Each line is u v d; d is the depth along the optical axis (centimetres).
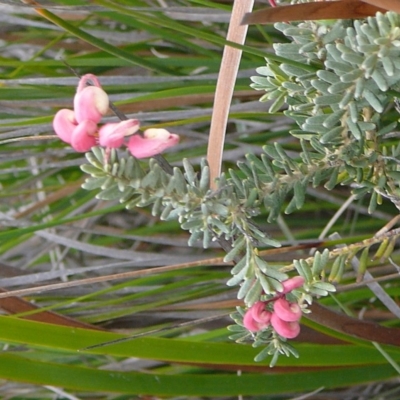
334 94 45
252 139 82
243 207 47
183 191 46
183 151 84
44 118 59
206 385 62
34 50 96
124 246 105
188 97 68
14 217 94
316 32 47
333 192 90
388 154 50
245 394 63
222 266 83
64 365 59
